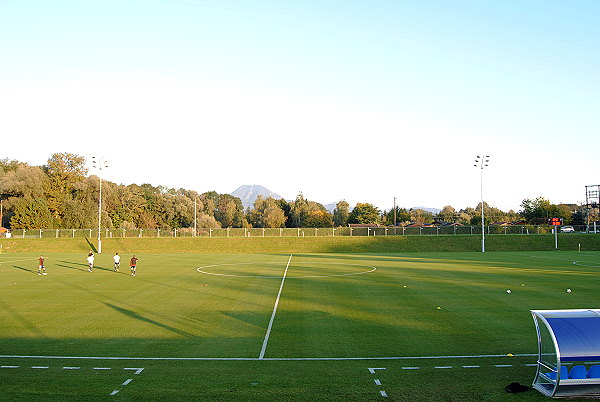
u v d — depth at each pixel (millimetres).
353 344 16016
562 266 44000
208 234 85375
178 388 11461
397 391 11297
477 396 10992
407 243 74312
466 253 64750
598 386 10938
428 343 16109
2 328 18562
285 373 12797
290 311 21953
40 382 11898
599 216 109688
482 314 21109
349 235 83500
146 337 17078
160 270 41062
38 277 35656
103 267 43844
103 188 101938
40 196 96500
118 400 10625
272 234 84750
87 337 17078
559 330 11172
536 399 10859
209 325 19031
